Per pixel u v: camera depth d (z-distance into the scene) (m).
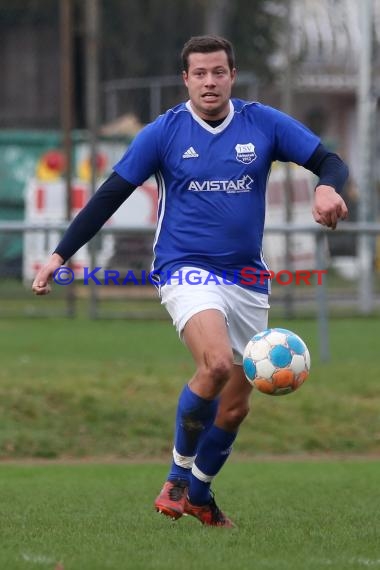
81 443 38.47
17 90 108.94
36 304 67.69
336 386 44.53
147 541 21.73
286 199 73.19
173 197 23.06
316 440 39.22
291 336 22.47
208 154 22.77
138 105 100.88
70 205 70.81
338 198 21.75
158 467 35.50
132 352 54.94
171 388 43.38
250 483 31.83
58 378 44.56
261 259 23.39
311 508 26.70
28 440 38.19
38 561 19.69
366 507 26.86
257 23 111.62
